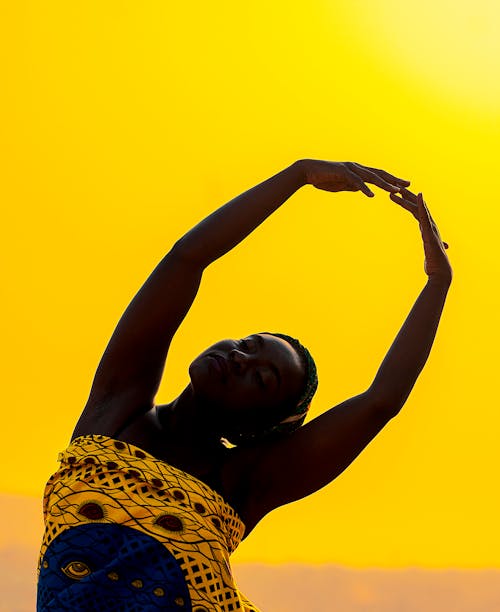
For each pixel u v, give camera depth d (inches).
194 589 126.8
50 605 126.4
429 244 150.8
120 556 126.1
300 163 150.3
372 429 144.2
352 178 149.3
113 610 124.9
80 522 128.3
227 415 141.3
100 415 141.6
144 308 142.9
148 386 143.4
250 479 142.7
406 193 151.5
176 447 140.5
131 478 131.0
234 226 145.3
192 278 144.3
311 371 145.0
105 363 143.4
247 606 137.3
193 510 131.0
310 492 145.2
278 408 142.5
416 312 149.1
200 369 140.7
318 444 142.9
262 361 141.6
